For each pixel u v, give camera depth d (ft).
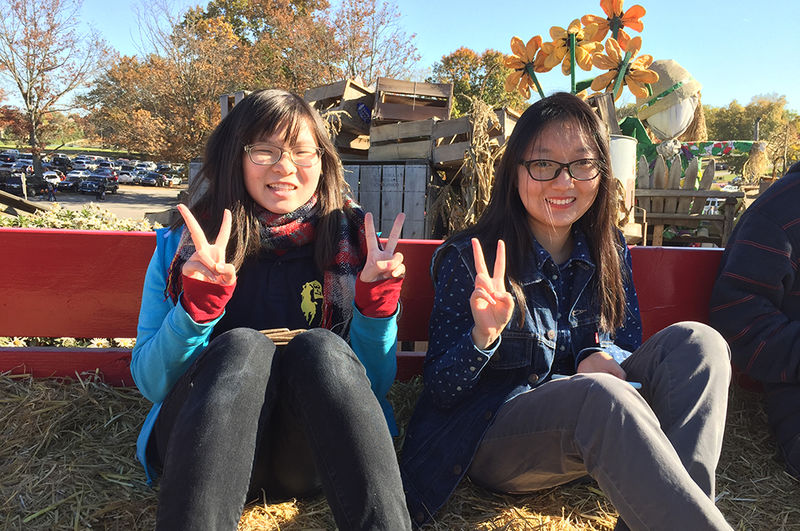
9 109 124.16
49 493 5.67
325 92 18.84
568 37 17.66
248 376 4.39
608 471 4.44
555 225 6.07
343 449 4.29
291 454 5.19
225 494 4.01
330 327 6.00
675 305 8.21
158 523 3.96
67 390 7.26
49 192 104.42
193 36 111.04
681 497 4.09
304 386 4.52
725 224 18.03
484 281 5.15
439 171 17.58
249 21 159.33
